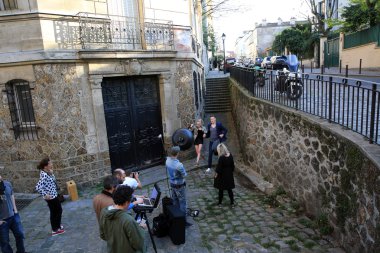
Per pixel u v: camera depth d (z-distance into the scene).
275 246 5.42
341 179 5.22
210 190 8.33
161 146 10.74
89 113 8.72
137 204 5.00
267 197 7.73
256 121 9.30
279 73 8.16
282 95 8.05
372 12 18.16
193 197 7.90
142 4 9.80
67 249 5.52
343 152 5.15
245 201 7.56
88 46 8.53
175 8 10.70
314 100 6.62
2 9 7.79
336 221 5.43
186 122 11.19
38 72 7.94
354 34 21.41
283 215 6.66
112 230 3.23
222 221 6.50
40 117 8.13
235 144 12.45
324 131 5.81
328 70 21.84
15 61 7.86
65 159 8.39
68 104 8.34
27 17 7.69
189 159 11.02
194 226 6.27
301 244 5.43
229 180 7.17
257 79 9.92
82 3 8.48
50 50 7.88
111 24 9.16
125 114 9.75
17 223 5.11
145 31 9.82
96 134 8.88
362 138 4.95
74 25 8.34
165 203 5.88
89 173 8.81
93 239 5.82
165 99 10.48
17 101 8.38
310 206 6.50
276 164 8.09
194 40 13.48
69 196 7.88
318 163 6.08
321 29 27.02
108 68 8.91
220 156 7.15
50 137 8.20
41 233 6.21
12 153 8.45
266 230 6.03
